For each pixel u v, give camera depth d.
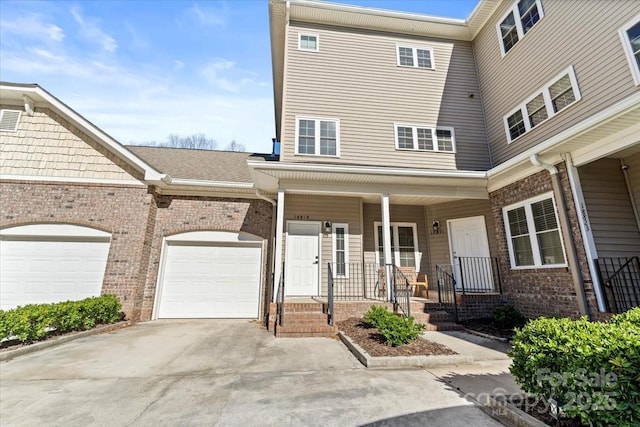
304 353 4.84
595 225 5.54
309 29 9.77
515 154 8.34
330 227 8.70
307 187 7.69
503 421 2.65
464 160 9.37
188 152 11.16
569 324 2.79
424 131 9.49
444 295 8.00
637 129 4.68
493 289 8.05
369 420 2.67
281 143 8.63
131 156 8.16
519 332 2.97
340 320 6.79
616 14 5.79
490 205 8.57
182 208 8.94
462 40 10.61
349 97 9.37
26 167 8.02
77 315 6.18
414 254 9.48
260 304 8.62
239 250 9.01
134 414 2.82
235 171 9.84
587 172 5.81
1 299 7.44
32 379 3.74
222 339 5.87
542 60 7.50
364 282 8.59
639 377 2.03
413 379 3.66
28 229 7.77
